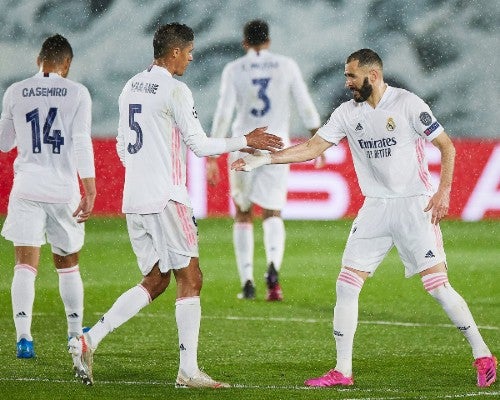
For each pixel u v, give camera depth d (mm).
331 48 68188
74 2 68625
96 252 43500
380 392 19922
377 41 68500
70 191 23141
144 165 19906
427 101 68312
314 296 34906
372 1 68500
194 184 52625
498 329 28625
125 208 20188
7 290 35656
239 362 23578
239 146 20297
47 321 29641
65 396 19531
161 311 31453
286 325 29109
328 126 21109
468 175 52875
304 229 49906
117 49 68500
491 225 51438
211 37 68188
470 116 67938
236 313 31266
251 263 34406
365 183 20938
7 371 22062
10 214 23344
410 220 20500
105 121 68062
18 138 23109
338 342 20719
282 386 20578
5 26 68438
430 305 33000
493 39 68125
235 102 35031
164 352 24672
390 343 26188
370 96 20406
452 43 68438
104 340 26281
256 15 68438
